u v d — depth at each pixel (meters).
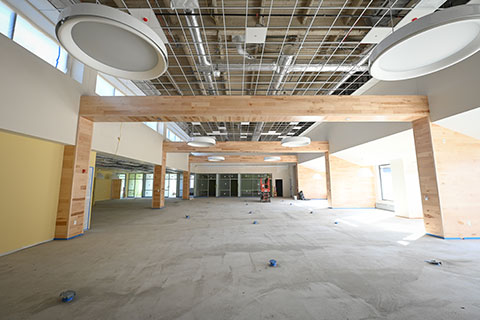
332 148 11.62
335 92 8.52
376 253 4.24
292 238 5.45
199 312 2.31
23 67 4.13
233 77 7.69
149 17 4.21
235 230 6.41
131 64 3.07
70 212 5.43
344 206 11.98
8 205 4.19
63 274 3.28
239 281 3.04
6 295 2.65
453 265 3.59
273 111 5.70
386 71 3.24
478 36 2.53
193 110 5.70
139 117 5.91
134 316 2.23
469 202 5.35
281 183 22.11
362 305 2.42
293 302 2.49
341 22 4.84
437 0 3.71
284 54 5.77
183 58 6.36
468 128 5.20
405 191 8.66
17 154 4.36
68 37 2.53
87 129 6.00
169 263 3.74
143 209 11.65
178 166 15.87
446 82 5.02
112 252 4.36
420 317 2.19
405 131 6.50
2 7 3.90
